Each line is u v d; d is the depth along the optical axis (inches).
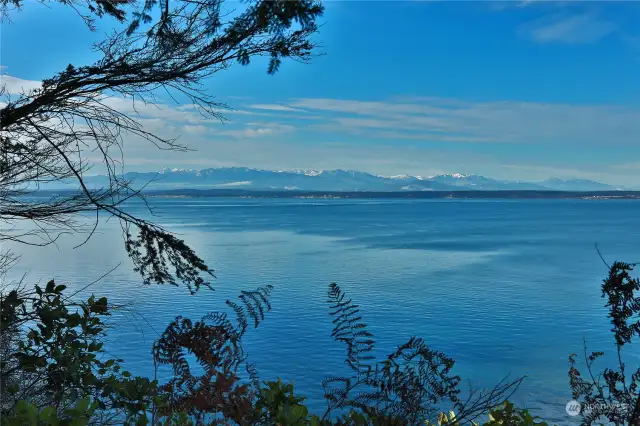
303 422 108.0
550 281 2472.9
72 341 131.1
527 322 1692.9
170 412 109.7
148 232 146.9
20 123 152.0
